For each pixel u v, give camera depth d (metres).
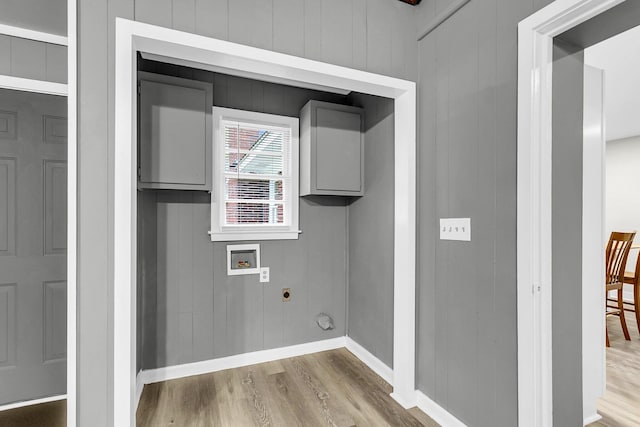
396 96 2.16
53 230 1.41
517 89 1.48
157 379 2.37
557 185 1.49
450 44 1.86
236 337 2.63
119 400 1.37
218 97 2.58
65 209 1.43
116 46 1.39
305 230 2.89
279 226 2.78
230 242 2.62
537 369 1.42
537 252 1.42
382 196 2.50
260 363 2.69
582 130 1.58
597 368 1.95
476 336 1.69
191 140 2.22
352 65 1.90
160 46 1.51
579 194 1.57
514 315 1.50
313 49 1.80
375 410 2.02
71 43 1.33
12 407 1.35
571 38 1.46
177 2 1.51
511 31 1.52
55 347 1.41
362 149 2.76
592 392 1.93
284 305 2.80
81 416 1.34
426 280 2.04
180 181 2.19
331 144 2.65
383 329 2.48
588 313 1.91
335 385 2.33
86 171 1.36
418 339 2.10
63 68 1.40
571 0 1.26
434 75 1.98
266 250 2.74
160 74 2.33
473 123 1.71
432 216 1.99
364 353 2.72
